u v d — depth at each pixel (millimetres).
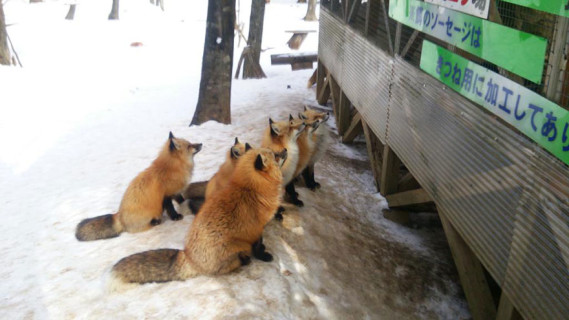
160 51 18047
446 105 3625
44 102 10852
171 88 12164
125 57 16766
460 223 3414
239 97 10961
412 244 5094
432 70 3871
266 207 3578
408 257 4762
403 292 4164
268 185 3561
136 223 4277
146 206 4258
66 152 7562
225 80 8375
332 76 9008
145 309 3170
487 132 2992
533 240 2492
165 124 8844
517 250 2656
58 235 4512
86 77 13562
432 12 3812
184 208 4863
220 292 3322
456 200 3475
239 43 19031
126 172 6375
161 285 3418
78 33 21641
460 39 3299
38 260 4004
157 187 4309
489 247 2980
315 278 3867
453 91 3508
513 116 2631
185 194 5082
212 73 8281
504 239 2801
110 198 5430
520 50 2527
